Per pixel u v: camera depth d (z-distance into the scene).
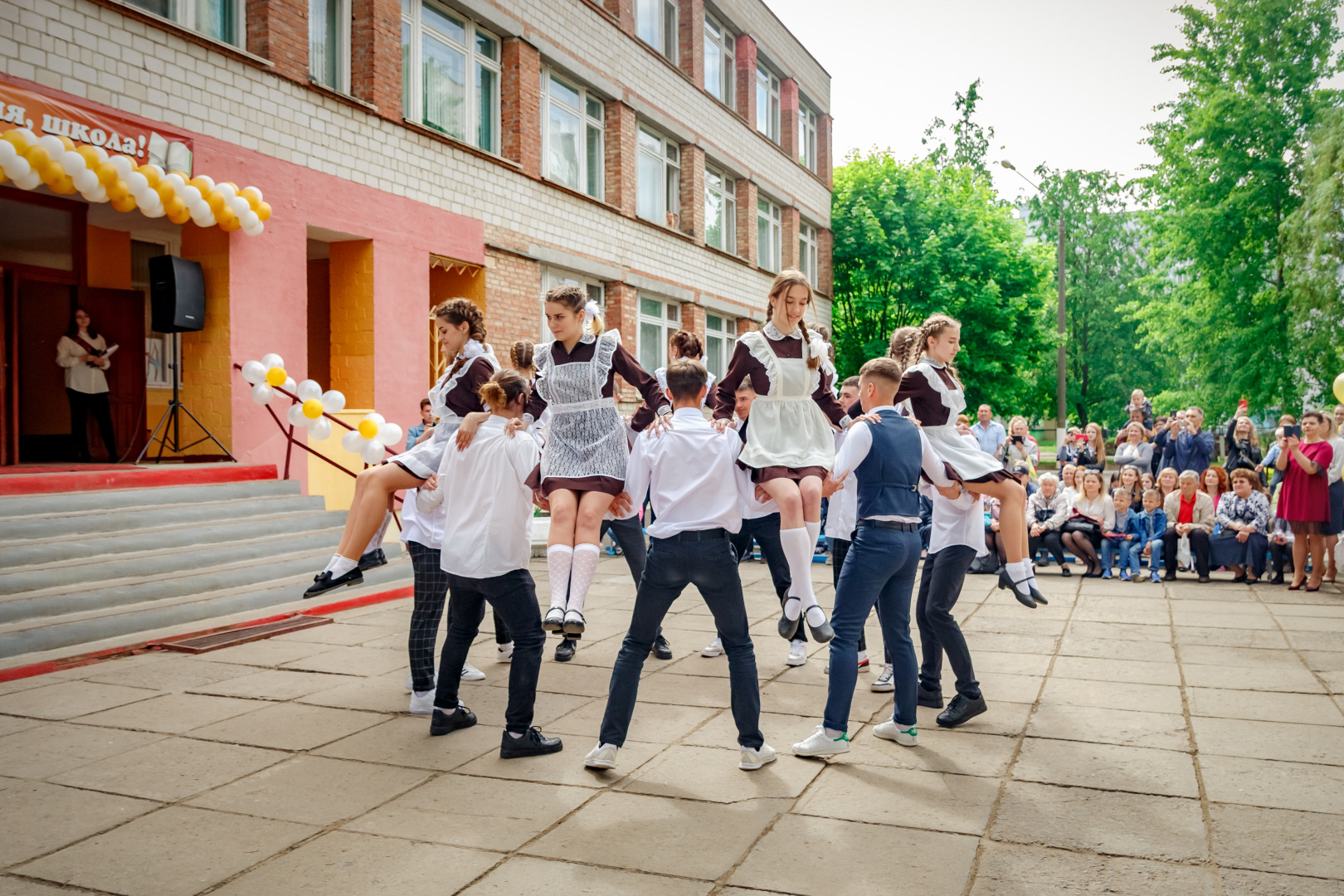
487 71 13.74
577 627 4.09
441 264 12.68
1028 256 27.72
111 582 7.20
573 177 15.67
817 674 5.96
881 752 4.39
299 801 3.80
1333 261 22.22
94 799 3.84
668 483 4.05
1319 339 22.53
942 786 3.94
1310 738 4.56
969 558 4.74
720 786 3.95
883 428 4.30
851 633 4.26
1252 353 24.19
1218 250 24.61
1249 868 3.14
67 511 7.72
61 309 11.04
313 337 12.86
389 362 11.69
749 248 21.84
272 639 6.99
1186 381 27.44
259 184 10.09
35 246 10.61
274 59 10.23
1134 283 28.27
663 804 3.76
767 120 23.80
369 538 4.80
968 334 26.62
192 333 9.95
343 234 11.20
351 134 11.21
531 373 5.90
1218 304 25.05
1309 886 3.00
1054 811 3.66
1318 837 3.38
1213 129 24.38
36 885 3.07
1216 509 10.14
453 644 4.63
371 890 3.03
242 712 5.09
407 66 12.25
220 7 9.98
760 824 3.55
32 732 4.74
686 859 3.25
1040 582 10.07
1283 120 23.94
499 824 3.56
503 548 4.28
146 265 12.05
